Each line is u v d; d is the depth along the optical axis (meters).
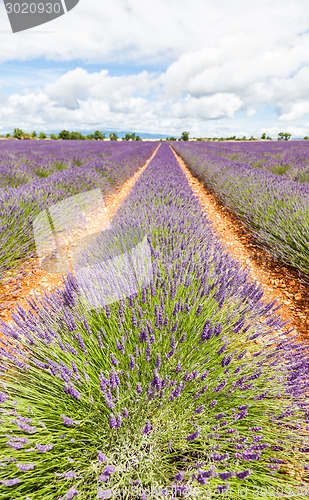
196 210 4.80
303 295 3.30
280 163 10.20
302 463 1.19
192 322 1.71
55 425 1.21
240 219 6.03
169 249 2.61
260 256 4.46
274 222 4.54
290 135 55.53
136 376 1.39
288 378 1.46
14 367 1.44
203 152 19.09
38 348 1.44
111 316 1.64
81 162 10.73
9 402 1.12
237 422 1.32
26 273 3.55
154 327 1.56
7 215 3.74
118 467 1.12
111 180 8.39
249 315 1.85
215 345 1.55
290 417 1.30
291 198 4.91
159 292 1.87
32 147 18.73
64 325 1.56
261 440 1.24
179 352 1.52
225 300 1.97
